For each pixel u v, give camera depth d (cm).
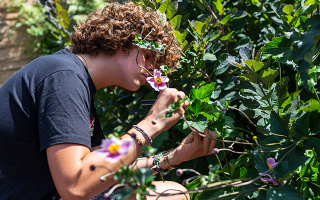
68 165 88
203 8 150
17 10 422
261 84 108
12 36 419
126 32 108
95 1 414
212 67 154
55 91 94
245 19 158
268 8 167
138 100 181
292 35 106
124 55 110
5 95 101
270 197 77
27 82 99
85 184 88
